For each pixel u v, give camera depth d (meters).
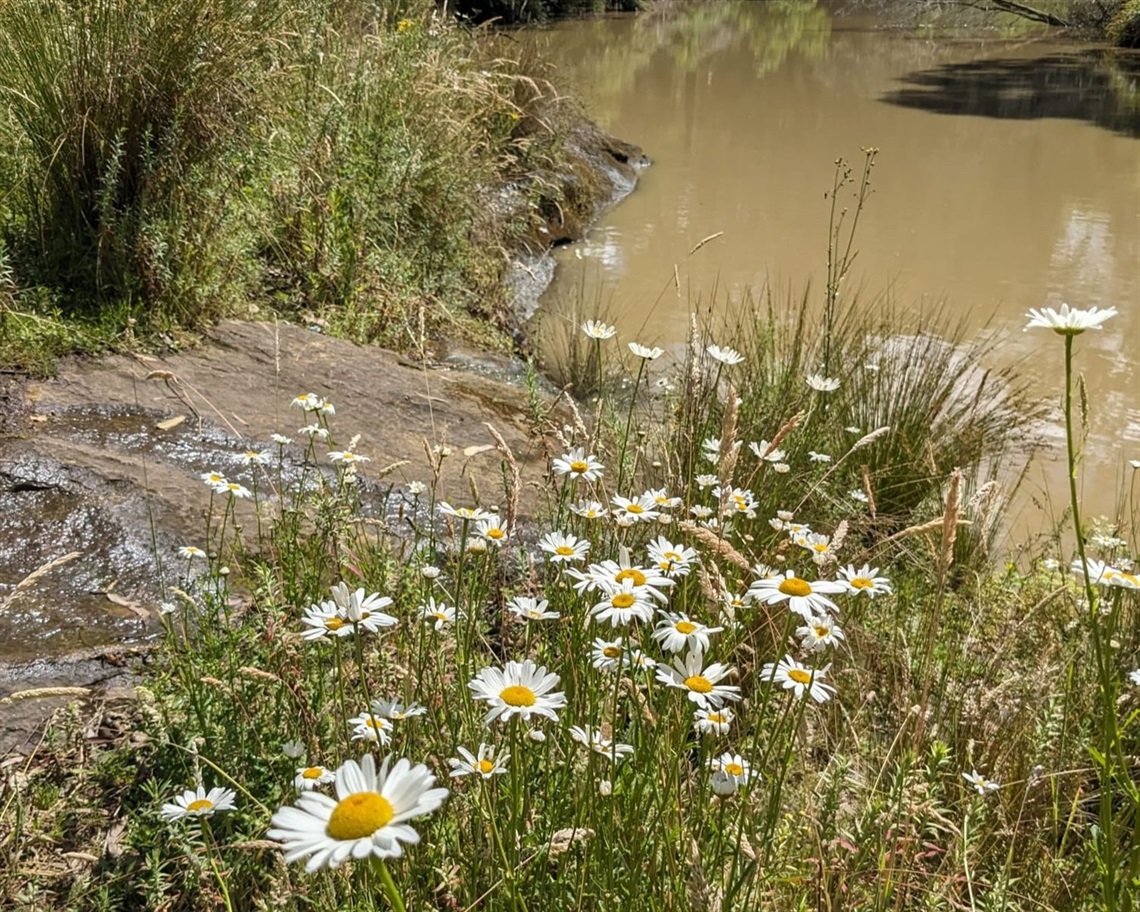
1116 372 5.16
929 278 6.59
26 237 3.84
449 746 1.62
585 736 1.46
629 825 1.48
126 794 1.85
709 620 1.97
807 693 1.41
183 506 2.87
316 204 4.90
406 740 1.57
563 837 1.35
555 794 1.54
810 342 4.32
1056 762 2.02
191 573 2.59
